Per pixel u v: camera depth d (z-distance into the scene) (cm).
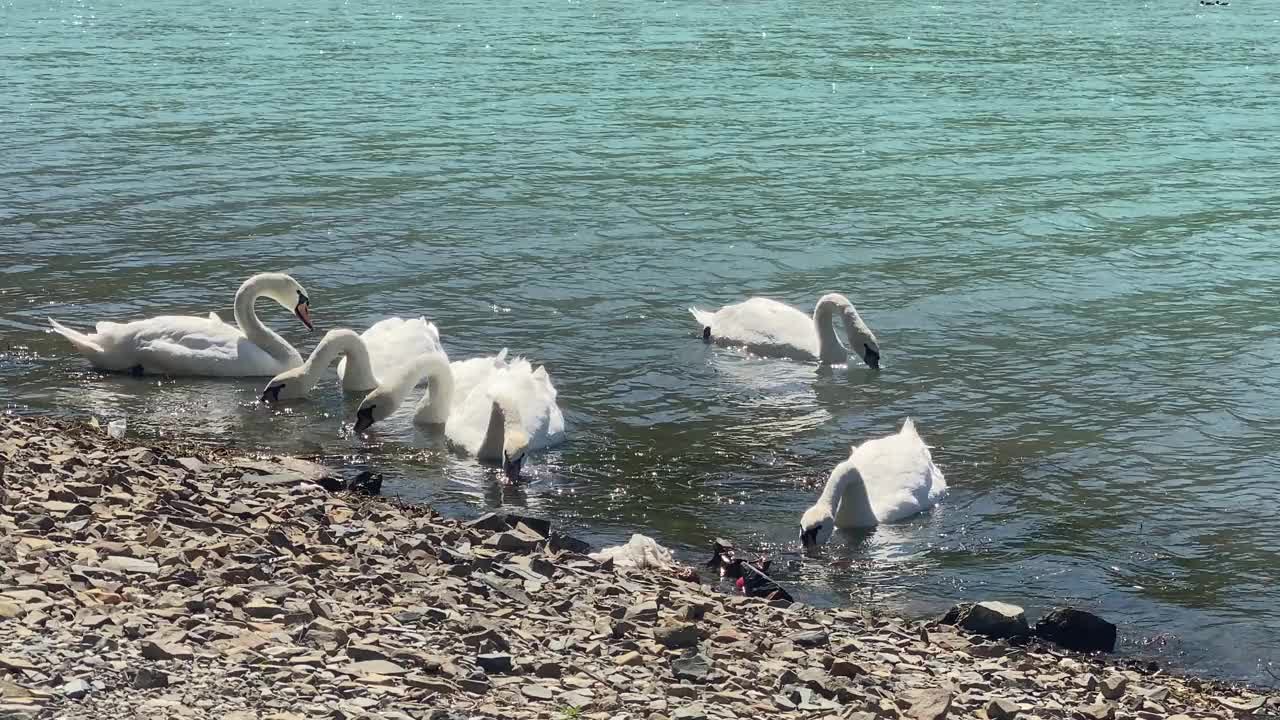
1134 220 2922
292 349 2020
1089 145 3731
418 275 2464
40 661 892
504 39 6062
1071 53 5725
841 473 1500
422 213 2892
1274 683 1209
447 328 2194
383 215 2867
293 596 1084
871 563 1432
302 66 5150
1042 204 3055
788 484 1627
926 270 2559
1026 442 1761
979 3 8038
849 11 7506
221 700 873
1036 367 2044
